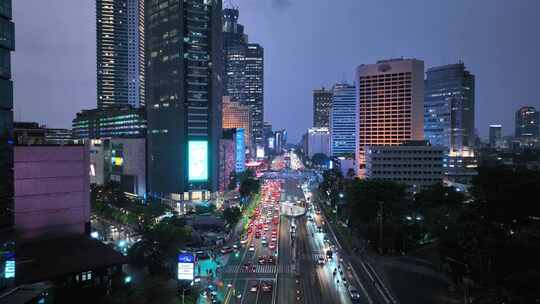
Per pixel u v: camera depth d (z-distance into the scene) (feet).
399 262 402.52
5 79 299.17
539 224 338.95
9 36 299.38
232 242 487.20
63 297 277.44
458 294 309.63
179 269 275.18
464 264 316.40
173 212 608.60
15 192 319.88
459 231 327.26
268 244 479.00
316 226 588.09
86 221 359.66
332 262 405.18
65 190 347.15
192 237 455.22
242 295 314.14
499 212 356.18
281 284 340.39
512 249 286.25
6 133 306.14
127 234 506.48
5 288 244.63
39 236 331.57
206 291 316.19
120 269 308.40
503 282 263.49
